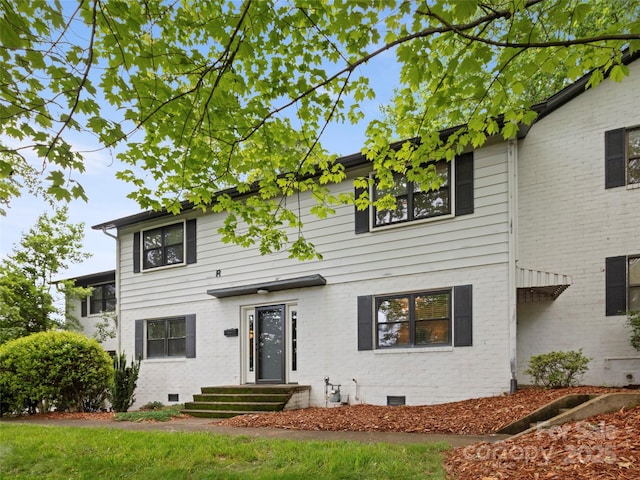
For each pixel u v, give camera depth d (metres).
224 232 7.25
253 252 11.59
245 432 6.80
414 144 6.36
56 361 10.96
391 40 4.53
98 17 4.02
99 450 5.52
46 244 17.08
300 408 9.77
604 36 3.55
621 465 3.67
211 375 11.83
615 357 8.46
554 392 7.30
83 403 11.79
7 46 3.51
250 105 5.58
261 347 11.30
